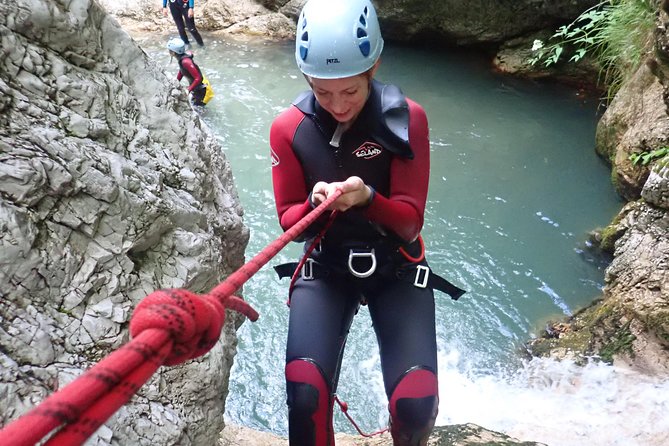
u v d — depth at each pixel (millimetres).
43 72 1681
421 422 1900
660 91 5742
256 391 5000
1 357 1330
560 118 8203
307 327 2016
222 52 10430
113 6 11719
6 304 1396
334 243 2084
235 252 2648
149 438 1641
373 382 5020
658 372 4594
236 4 11266
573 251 6105
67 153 1587
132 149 1936
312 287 2113
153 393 1748
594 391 4617
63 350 1481
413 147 1951
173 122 2174
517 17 8977
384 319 2086
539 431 4395
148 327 881
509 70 9188
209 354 1982
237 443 2957
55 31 1744
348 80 1799
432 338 2037
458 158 7520
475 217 6602
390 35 10219
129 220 1722
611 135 6766
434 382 1942
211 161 2494
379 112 1921
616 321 4945
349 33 1781
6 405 1285
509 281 5855
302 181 2064
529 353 5168
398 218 1888
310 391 1893
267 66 9938
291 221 1958
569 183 6984
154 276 1818
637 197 6070
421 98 8844
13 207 1417
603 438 4242
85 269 1597
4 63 1586
